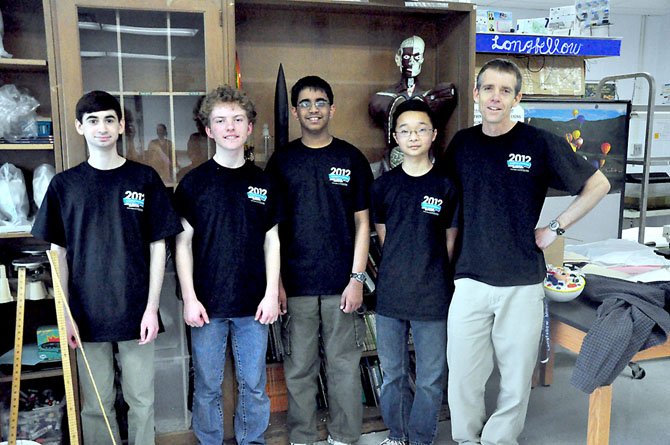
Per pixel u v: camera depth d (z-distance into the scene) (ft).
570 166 6.01
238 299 6.15
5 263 7.11
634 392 8.87
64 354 4.84
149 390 6.15
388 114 7.74
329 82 8.07
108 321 5.77
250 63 7.68
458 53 7.82
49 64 6.05
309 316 6.70
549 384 9.07
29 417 6.63
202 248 6.10
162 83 6.61
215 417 6.40
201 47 6.58
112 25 6.33
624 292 6.46
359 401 6.98
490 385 8.98
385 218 6.56
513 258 6.02
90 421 6.10
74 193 5.67
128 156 6.64
